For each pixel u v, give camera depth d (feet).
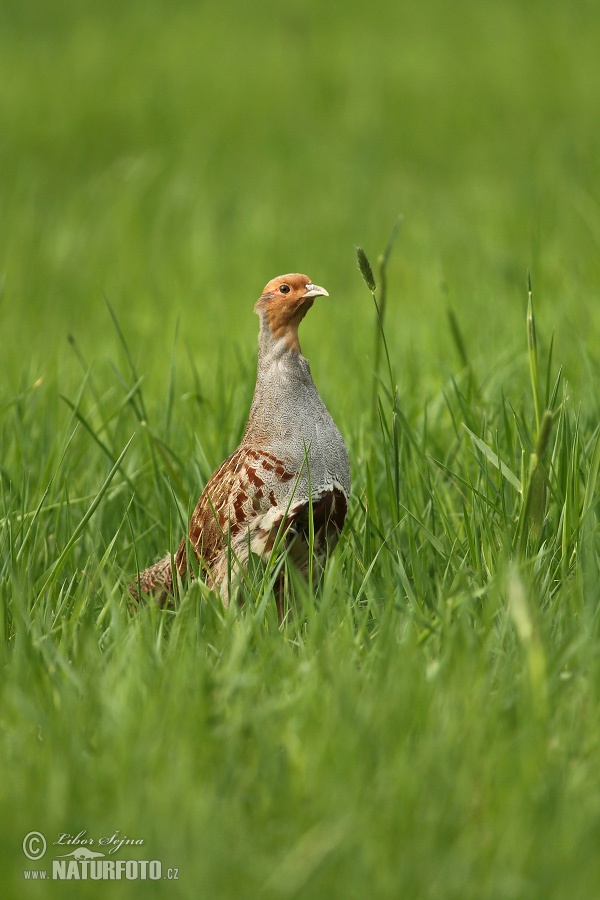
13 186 89.56
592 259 58.13
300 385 27.99
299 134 104.32
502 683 22.48
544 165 83.82
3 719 22.04
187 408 40.27
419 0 174.29
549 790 19.07
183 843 18.19
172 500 33.45
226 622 25.02
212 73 131.75
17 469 35.73
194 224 74.95
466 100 113.39
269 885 17.38
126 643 24.09
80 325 57.36
